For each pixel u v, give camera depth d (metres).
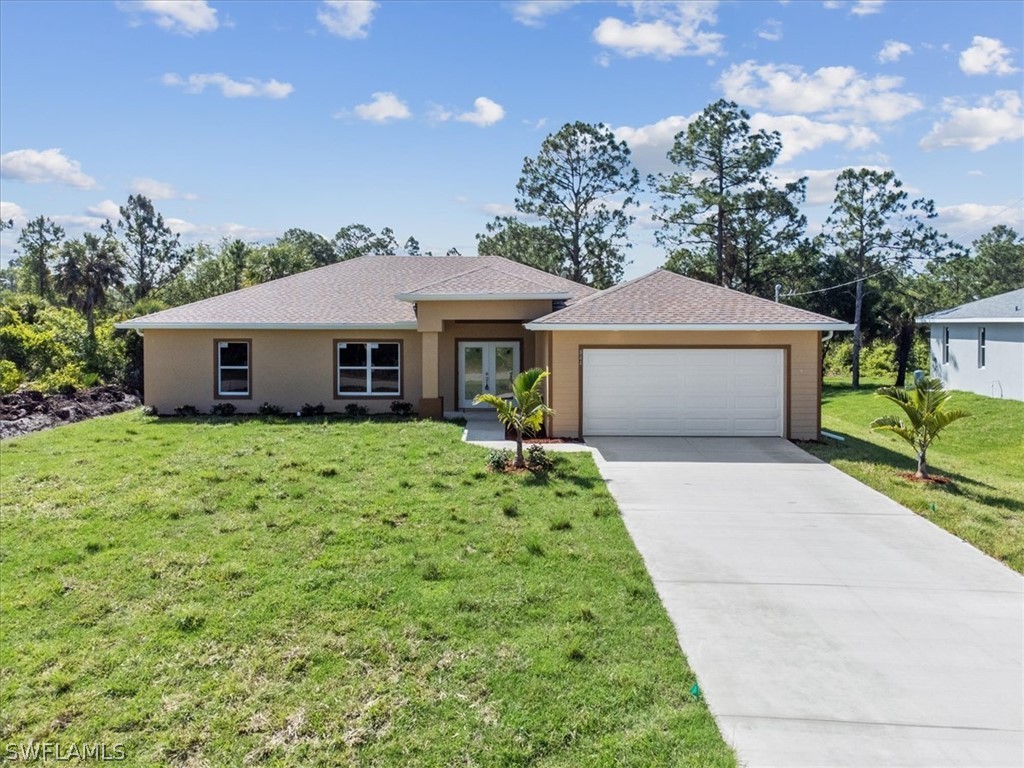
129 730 4.94
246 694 5.34
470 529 9.09
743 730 4.83
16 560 7.93
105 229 64.44
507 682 5.44
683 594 7.21
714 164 39.16
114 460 13.10
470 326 21.12
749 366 16.45
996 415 21.66
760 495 11.27
